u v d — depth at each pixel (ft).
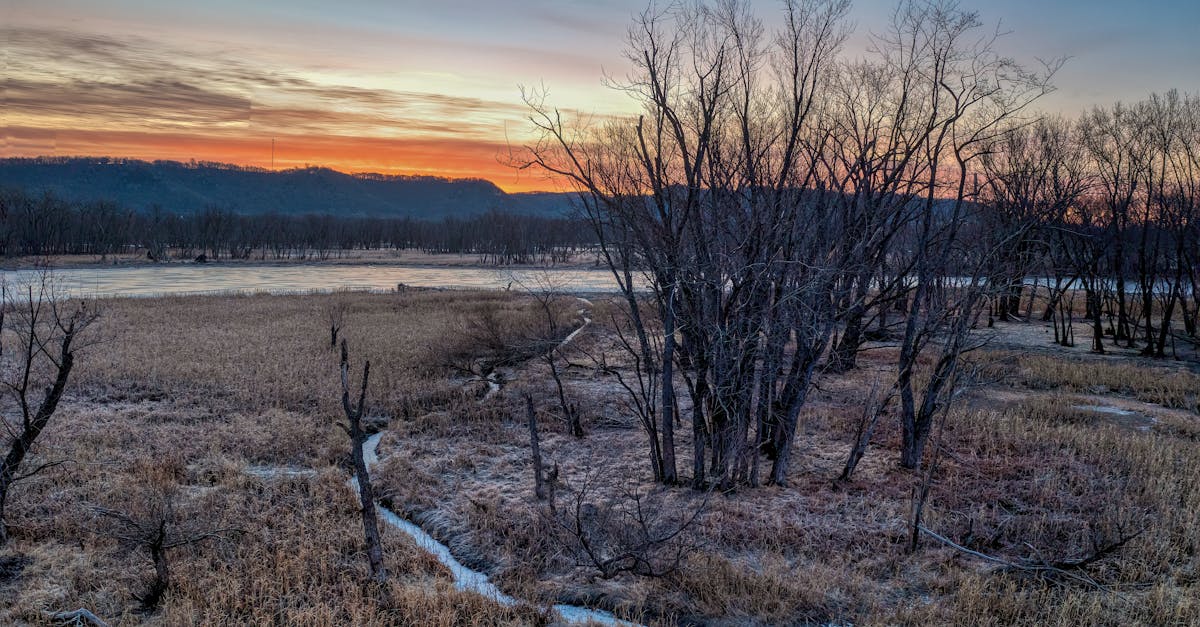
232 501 50.65
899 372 56.24
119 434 63.57
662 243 49.21
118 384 80.69
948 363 56.24
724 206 49.08
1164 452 61.87
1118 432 68.03
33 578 39.88
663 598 40.04
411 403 78.69
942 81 50.93
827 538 46.24
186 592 38.91
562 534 46.65
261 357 97.30
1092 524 47.73
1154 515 48.42
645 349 53.93
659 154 47.03
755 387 61.21
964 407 74.59
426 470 59.26
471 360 98.73
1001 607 38.24
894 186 50.67
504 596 41.11
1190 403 81.87
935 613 38.01
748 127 51.65
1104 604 38.63
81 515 47.03
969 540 45.39
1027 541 45.62
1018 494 52.85
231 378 84.84
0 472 43.42
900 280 54.24
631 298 52.06
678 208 50.49
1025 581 41.24
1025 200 77.77
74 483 52.34
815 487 54.44
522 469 60.03
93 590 39.34
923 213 56.08
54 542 43.83
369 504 40.24
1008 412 74.74
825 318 51.67
